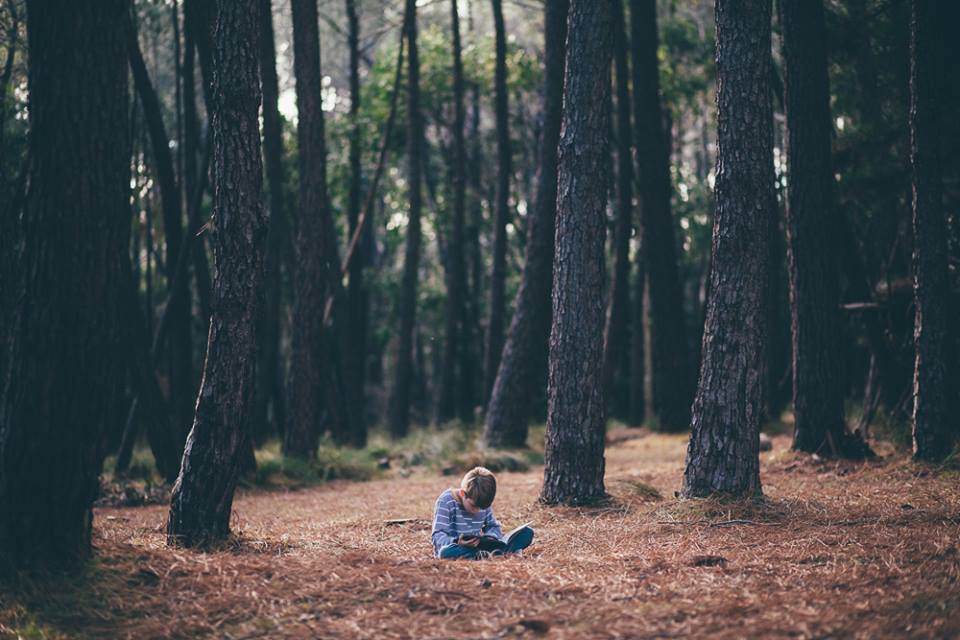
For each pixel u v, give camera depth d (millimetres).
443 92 26656
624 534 7910
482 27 31734
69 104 5664
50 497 5629
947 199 13414
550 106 17141
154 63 18094
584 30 10086
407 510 10297
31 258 5688
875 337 14992
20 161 12008
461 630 4699
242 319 7242
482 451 15828
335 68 30172
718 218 9383
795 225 12797
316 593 5367
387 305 34156
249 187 7277
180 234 15039
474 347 29781
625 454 16781
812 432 12602
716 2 9570
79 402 5703
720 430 9141
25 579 5344
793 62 12836
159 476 13812
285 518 10062
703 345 9398
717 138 9469
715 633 4441
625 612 4844
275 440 18672
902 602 4797
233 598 5320
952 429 11023
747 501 8750
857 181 14055
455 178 24109
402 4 27375
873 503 8688
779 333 21094
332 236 20172
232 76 7238
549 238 17578
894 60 14562
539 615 4855
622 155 19312
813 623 4496
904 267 16656
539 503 10062
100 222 5758
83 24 5684
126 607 5227
